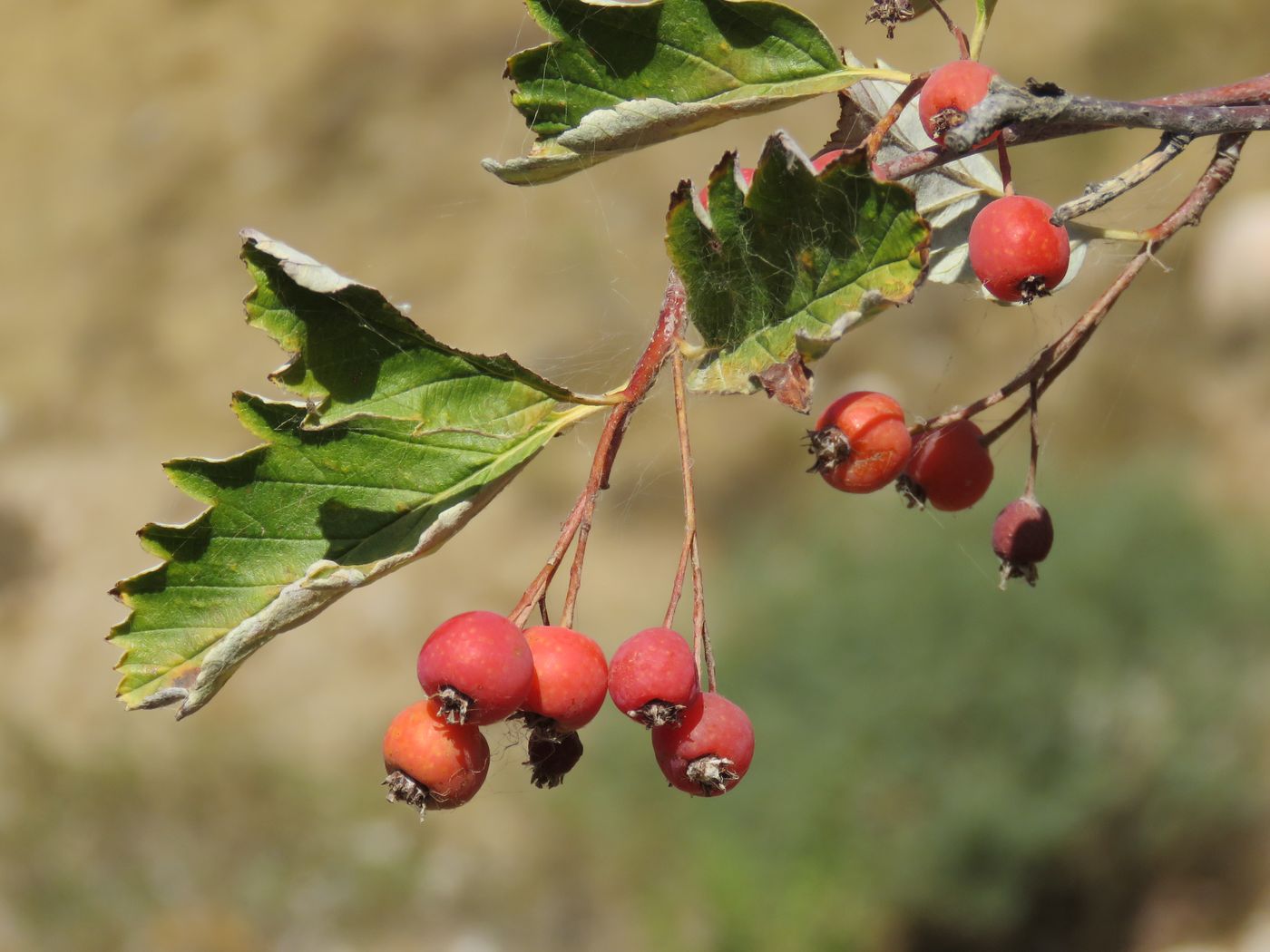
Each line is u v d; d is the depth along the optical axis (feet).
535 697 4.10
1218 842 25.41
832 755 25.05
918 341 37.55
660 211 40.24
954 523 27.68
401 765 4.25
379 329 4.15
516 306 39.63
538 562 34.96
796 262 4.23
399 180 43.96
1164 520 26.81
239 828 28.99
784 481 34.86
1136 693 25.22
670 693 4.10
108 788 29.14
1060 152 35.76
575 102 4.91
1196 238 36.81
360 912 27.45
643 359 4.40
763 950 24.34
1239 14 39.63
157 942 26.66
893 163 4.56
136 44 51.93
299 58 48.98
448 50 47.67
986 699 24.72
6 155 49.73
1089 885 25.02
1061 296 36.60
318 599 4.13
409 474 4.32
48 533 38.29
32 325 43.86
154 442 39.99
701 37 4.84
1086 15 40.50
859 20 40.24
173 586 4.23
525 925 26.99
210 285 43.88
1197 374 34.99
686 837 26.48
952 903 24.63
